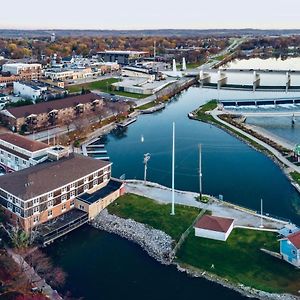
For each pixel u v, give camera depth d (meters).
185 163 195.75
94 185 149.62
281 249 115.25
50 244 127.06
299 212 148.25
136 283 109.88
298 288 105.31
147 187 161.00
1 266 106.94
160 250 122.00
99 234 132.62
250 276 110.12
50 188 133.25
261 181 174.62
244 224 132.62
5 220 131.25
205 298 103.94
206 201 148.50
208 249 120.81
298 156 194.12
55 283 107.69
